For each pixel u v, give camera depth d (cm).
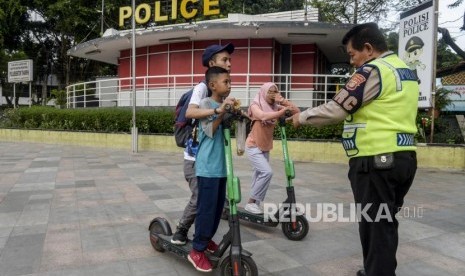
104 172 829
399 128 253
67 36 2716
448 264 346
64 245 383
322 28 1277
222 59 325
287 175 395
